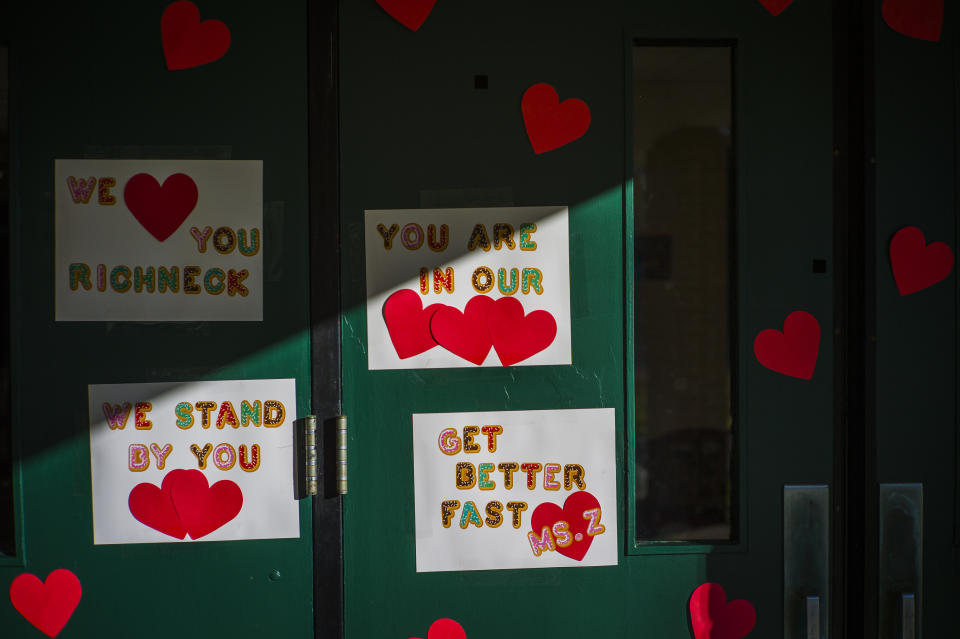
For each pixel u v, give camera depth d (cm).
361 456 148
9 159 144
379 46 148
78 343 145
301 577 148
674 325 645
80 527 145
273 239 147
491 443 149
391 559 148
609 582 151
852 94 153
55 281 144
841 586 153
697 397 642
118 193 145
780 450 152
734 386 154
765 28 151
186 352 146
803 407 152
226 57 146
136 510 146
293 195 147
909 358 151
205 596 146
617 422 150
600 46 150
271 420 147
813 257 152
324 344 147
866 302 151
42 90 144
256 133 147
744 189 152
